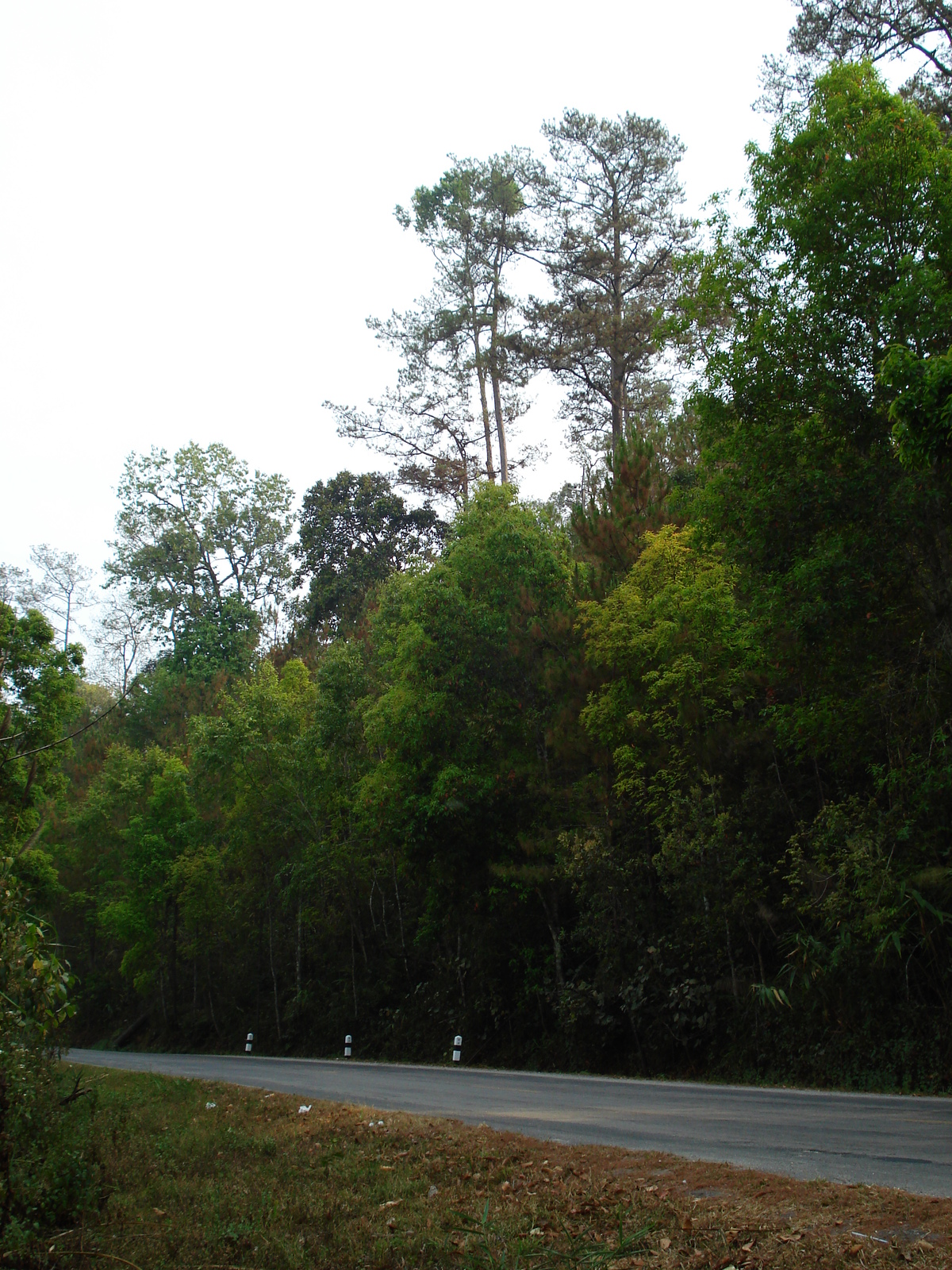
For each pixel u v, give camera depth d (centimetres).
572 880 2602
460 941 3153
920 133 1697
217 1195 913
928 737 1848
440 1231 743
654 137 4081
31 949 963
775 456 1850
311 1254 729
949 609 1714
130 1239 799
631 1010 2248
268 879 4141
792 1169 862
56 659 2997
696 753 2200
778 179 1819
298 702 4212
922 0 2666
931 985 1753
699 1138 1067
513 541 2930
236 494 6956
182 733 6009
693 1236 670
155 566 6738
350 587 5719
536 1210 779
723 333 1953
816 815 2089
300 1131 1265
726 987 2117
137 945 4838
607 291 4222
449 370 4412
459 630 2878
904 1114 1242
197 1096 1736
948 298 1573
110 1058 3584
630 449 2753
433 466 4388
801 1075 1852
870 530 1720
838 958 1816
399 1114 1343
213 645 6525
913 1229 634
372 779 3128
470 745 2859
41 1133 895
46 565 6925
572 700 2505
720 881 2083
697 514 1947
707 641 2186
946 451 1321
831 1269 579
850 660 1823
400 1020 3341
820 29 2827
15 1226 788
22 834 2889
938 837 1758
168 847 4744
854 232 1711
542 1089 1761
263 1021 4216
